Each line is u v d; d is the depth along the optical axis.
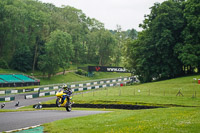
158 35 62.72
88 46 126.69
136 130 11.05
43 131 12.09
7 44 89.12
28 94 53.59
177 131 10.45
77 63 121.25
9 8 85.12
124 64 76.00
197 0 58.41
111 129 11.73
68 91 21.36
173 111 18.47
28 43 94.69
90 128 12.35
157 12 64.88
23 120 15.48
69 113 20.62
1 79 62.41
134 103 34.53
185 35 60.56
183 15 62.06
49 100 44.25
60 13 124.94
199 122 12.32
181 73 68.00
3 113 19.89
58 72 96.75
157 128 11.18
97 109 32.44
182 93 40.34
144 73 67.19
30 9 93.69
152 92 42.94
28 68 89.69
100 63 123.38
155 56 64.94
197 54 57.56
